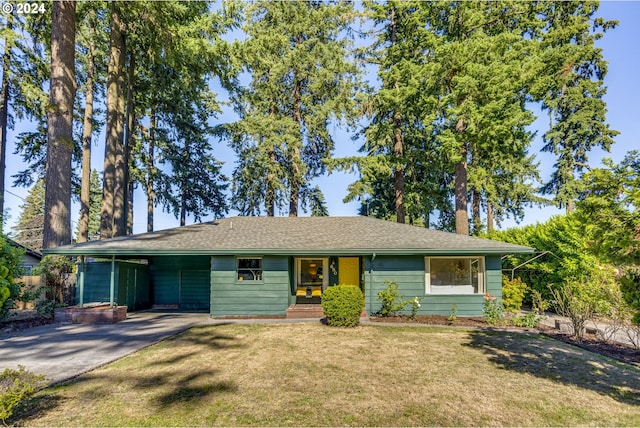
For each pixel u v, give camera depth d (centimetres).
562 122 2338
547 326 1002
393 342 783
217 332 898
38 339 816
